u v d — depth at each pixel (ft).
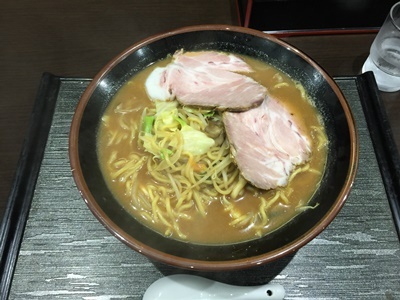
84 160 0.78
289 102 0.92
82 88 1.06
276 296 0.74
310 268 0.80
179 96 0.91
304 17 1.16
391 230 0.85
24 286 0.77
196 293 0.75
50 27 1.24
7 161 0.99
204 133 0.88
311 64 0.89
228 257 0.70
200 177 0.84
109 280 0.78
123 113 0.91
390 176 0.91
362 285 0.78
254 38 0.93
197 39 0.95
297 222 0.75
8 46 1.20
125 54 0.90
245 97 0.89
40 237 0.83
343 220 0.86
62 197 0.89
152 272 0.79
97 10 1.29
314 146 0.85
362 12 1.15
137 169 0.85
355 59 1.17
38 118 0.99
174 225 0.78
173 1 1.30
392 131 1.03
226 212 0.80
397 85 1.08
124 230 0.71
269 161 0.82
